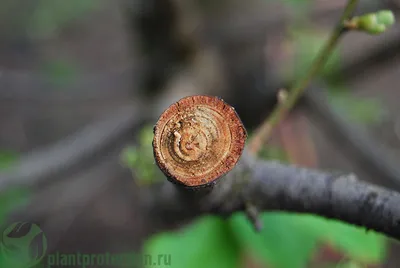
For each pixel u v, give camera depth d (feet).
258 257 1.02
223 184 0.80
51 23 2.39
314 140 2.38
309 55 1.49
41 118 2.39
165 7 1.30
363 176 2.27
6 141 2.32
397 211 0.76
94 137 1.51
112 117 1.57
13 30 2.41
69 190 2.06
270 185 0.80
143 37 1.41
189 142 0.69
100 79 1.96
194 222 1.02
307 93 1.50
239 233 1.02
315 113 1.53
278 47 1.48
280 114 0.91
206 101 0.70
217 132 0.69
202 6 1.38
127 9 1.45
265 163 0.82
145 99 1.49
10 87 1.87
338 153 2.35
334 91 1.61
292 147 1.60
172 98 1.40
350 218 0.78
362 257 1.05
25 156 1.48
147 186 1.02
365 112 1.74
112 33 2.59
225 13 1.41
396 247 2.09
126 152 1.07
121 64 2.45
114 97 1.93
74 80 1.96
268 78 1.46
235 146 0.69
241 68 1.45
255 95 1.47
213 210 0.84
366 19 0.84
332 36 0.87
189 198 0.83
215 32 1.42
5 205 1.42
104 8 2.58
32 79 1.91
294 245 1.03
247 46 1.45
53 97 1.91
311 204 0.80
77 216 2.09
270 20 1.45
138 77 1.52
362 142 1.49
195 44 1.39
